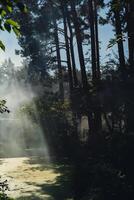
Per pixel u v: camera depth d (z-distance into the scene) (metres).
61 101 33.19
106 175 14.23
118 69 22.80
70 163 24.50
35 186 17.48
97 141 22.72
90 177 15.68
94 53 29.55
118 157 15.80
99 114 25.67
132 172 14.27
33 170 22.67
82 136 31.05
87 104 26.22
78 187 15.83
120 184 13.14
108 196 12.77
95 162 17.84
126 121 19.97
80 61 30.39
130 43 21.38
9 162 27.08
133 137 16.69
